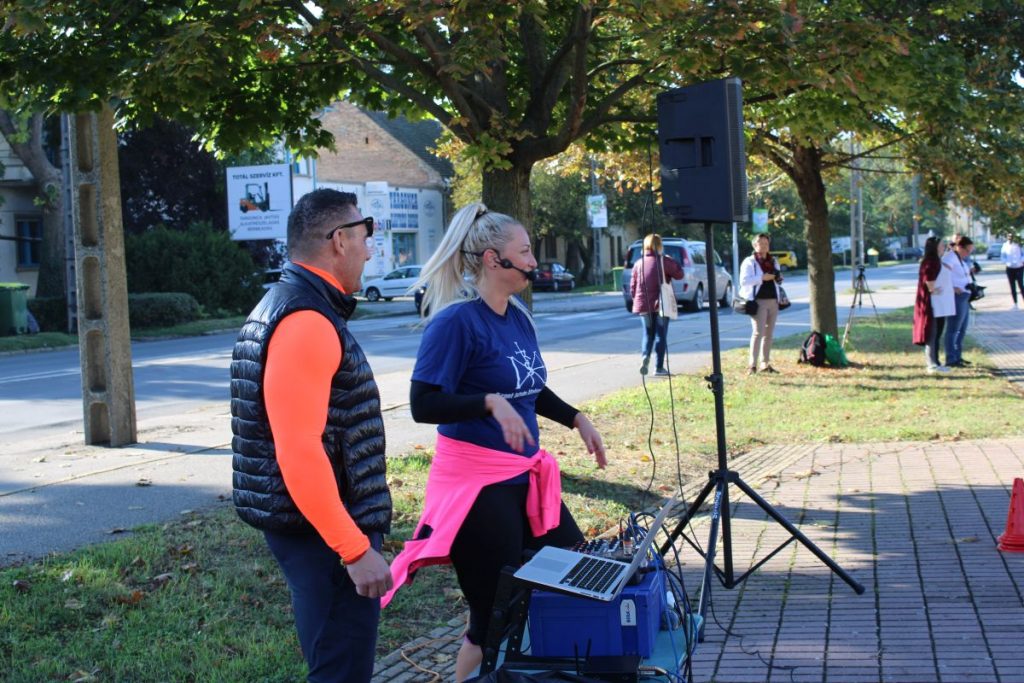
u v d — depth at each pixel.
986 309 27.33
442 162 59.06
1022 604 4.98
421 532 3.77
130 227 37.25
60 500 7.69
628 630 3.45
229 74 7.63
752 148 12.32
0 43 6.89
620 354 18.17
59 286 31.19
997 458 8.38
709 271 5.07
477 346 3.72
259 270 37.09
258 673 4.40
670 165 5.21
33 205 36.44
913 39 7.73
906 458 8.59
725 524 5.26
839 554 5.96
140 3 7.11
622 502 7.41
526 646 3.87
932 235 14.01
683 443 9.56
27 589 5.32
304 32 7.06
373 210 52.25
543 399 4.07
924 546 6.02
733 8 6.98
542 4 7.01
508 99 9.09
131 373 10.14
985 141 11.70
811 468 8.38
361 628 3.07
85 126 9.74
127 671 4.40
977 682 4.12
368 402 3.09
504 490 3.75
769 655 4.51
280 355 2.86
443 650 4.73
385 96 9.41
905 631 4.71
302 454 2.82
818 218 14.88
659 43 7.13
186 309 31.02
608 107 8.07
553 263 50.72
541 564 3.47
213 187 38.84
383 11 7.05
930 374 13.83
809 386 13.04
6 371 19.02
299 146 9.23
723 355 17.06
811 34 7.38
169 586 5.44
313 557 3.03
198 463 9.08
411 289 3.94
